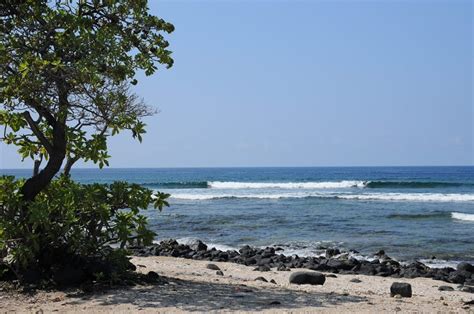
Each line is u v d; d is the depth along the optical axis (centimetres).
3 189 1065
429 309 987
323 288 1402
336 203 4881
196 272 1603
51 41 1055
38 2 1055
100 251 1110
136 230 1137
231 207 4528
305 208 4406
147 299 955
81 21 1059
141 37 1141
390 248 2433
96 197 1076
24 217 1049
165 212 4081
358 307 950
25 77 1006
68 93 1072
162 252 2212
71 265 1073
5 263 1052
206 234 2933
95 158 1130
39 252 1072
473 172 15762
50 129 1201
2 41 1039
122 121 1130
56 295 988
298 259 2058
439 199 5212
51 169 1099
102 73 1055
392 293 1313
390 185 7275
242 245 2538
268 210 4238
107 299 953
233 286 1153
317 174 14762
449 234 2881
